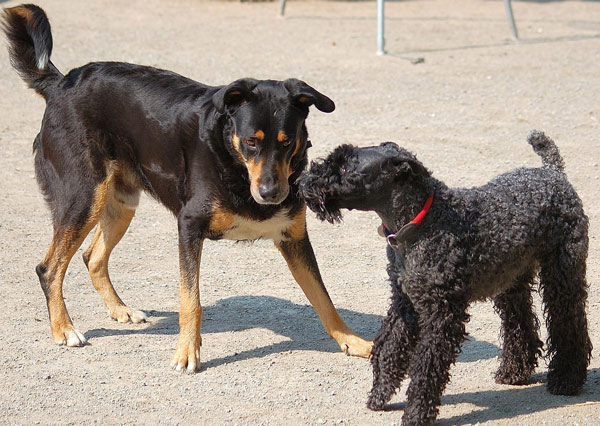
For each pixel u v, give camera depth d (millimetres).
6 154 14883
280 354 8406
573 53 21844
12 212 12406
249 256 11117
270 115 7773
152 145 8578
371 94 18234
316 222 12219
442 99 17859
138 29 24703
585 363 7430
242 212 8055
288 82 7980
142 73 8891
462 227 6715
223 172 7941
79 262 10812
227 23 25828
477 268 6793
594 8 29062
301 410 7230
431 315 6711
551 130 15703
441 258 6645
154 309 9539
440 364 6684
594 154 14367
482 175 13445
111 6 28047
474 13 28078
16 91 18906
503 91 18359
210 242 11617
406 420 6746
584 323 7363
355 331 8867
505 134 15547
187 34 24141
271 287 10164
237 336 8844
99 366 8086
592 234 11266
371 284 10117
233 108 7879
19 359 8172
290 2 29188
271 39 23594
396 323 7086
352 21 26422
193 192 8125
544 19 27016
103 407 7258
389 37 23969
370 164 6562
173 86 8672
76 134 8742
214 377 7867
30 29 9266
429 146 14930
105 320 9266
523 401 7352
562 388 7441
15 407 7230
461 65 20688
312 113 17016
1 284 9969
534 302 9375
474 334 8812
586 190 12789
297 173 8203
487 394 7523
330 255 11008
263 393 7535
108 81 8836
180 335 8109
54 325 8609
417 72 20047
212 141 7980
